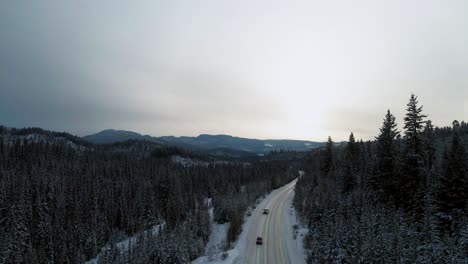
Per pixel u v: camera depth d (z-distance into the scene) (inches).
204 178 6018.7
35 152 6451.8
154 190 4522.6
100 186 4466.0
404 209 1787.6
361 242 1412.4
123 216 3954.2
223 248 2390.5
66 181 4534.9
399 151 2034.9
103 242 3462.1
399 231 1353.3
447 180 1595.7
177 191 4254.4
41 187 3909.9
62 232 3211.1
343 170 2780.5
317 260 1688.0
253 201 4119.1
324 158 3873.0
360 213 1919.3
